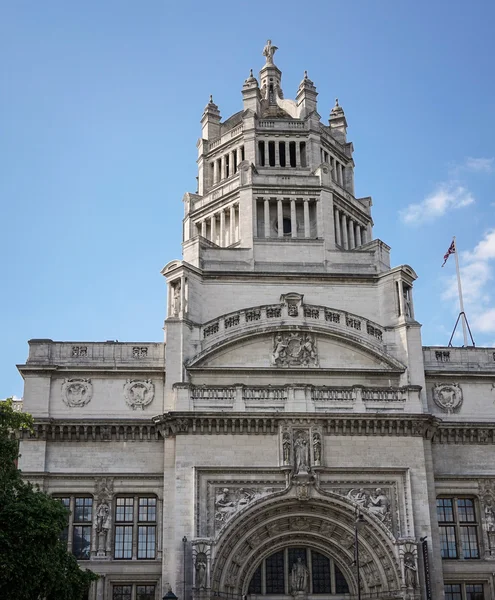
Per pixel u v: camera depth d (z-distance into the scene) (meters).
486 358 67.94
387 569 57.16
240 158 79.31
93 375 63.19
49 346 64.06
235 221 75.50
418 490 58.56
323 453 58.84
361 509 57.53
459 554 61.56
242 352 64.19
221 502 57.19
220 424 58.88
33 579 42.38
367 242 79.75
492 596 60.50
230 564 56.75
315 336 65.19
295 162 78.56
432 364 67.19
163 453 61.09
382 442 59.78
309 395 60.28
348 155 83.88
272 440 59.19
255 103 81.69
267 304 66.56
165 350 62.84
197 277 67.00
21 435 60.66
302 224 74.38
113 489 60.09
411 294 67.69
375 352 64.50
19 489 46.09
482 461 63.81
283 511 58.19
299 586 58.28
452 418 64.94
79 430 60.97
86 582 48.09
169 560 56.06
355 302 68.00
